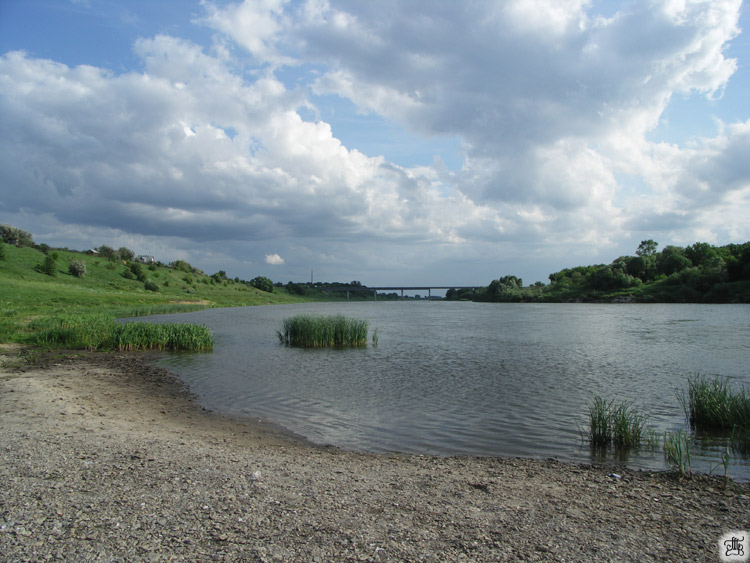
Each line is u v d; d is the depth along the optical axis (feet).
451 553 20.72
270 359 99.09
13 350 102.01
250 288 622.13
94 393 61.46
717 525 24.52
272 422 49.98
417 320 236.63
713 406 48.80
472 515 25.17
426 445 42.09
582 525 24.23
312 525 23.20
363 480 30.81
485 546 21.52
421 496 27.94
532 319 234.99
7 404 50.90
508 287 572.92
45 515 23.08
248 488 28.09
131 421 47.32
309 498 26.94
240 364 91.97
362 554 20.36
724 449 40.50
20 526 21.81
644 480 32.12
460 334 157.69
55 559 19.07
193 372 82.23
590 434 44.29
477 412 54.44
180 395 63.36
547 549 21.44
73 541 20.62
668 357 100.73
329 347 121.49
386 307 457.27
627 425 42.06
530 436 44.96
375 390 67.36
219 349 116.37
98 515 23.35
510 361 96.63
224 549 20.43
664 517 25.49
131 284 379.14
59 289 270.87
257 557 19.84
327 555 20.18
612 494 29.09
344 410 55.52
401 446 41.75
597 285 474.90
